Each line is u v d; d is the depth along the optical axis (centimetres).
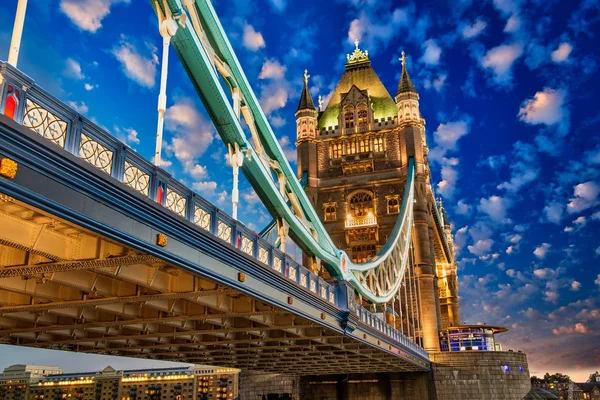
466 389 6475
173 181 1491
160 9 1784
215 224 1734
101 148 1209
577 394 19175
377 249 8150
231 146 2284
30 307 1866
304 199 3100
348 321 3142
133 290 1831
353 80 9775
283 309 2294
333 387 6519
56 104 1073
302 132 9094
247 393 7144
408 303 7588
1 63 946
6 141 953
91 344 3033
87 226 1143
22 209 1202
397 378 6544
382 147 8769
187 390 18375
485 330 7406
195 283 1867
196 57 2169
